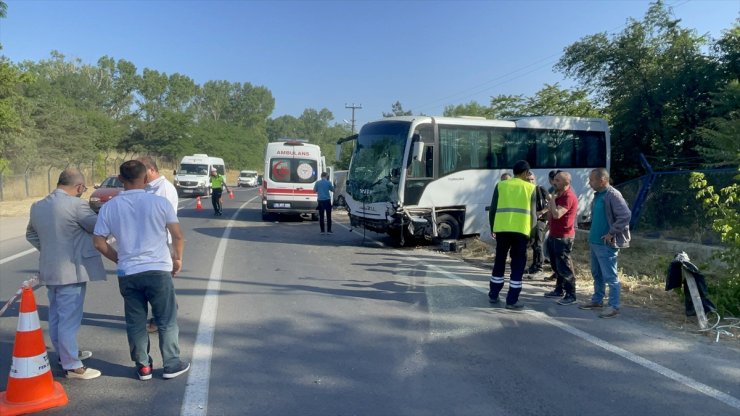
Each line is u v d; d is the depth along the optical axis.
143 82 80.88
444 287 8.39
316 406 4.21
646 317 6.79
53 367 5.00
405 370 4.96
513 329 6.23
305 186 19.06
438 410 4.18
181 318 6.52
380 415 4.08
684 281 6.55
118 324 6.28
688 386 4.66
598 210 6.80
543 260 9.46
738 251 6.93
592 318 6.75
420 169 12.76
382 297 7.70
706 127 14.70
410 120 12.87
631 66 18.41
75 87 72.06
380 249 12.65
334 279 8.94
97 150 46.44
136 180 4.64
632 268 10.00
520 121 14.50
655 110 17.28
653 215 13.38
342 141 15.30
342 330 6.14
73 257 4.64
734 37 15.76
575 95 24.38
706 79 15.74
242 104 117.44
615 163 18.75
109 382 4.64
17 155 30.27
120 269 4.49
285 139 19.73
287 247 12.74
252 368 4.97
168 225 4.64
